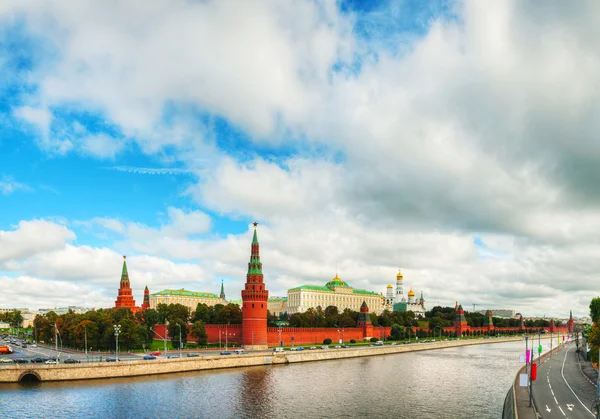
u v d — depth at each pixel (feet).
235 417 319.06
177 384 419.74
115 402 350.23
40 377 412.36
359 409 341.62
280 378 465.47
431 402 364.79
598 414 225.76
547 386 374.84
